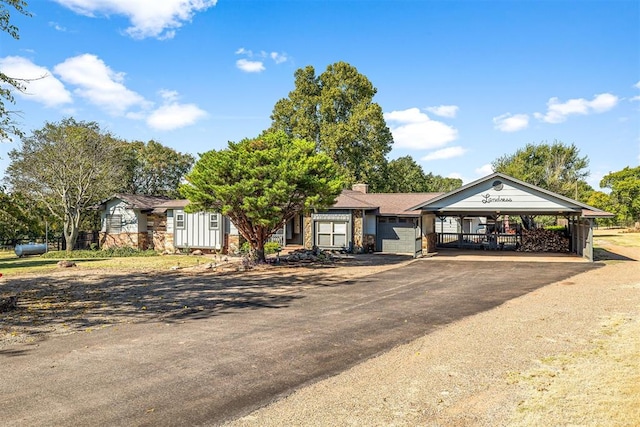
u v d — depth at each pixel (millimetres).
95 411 5285
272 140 20672
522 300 11828
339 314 10492
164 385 6094
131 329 9242
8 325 9633
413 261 21828
